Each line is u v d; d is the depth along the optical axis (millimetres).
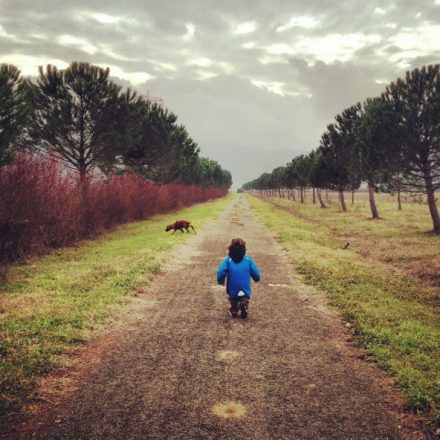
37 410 3801
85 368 4754
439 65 19297
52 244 14172
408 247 16172
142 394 4156
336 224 26859
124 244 15258
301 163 62531
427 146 19984
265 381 4535
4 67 12047
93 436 3404
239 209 44094
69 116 18219
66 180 14516
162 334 6008
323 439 3438
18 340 5371
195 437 3422
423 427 3641
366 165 21953
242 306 6805
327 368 4934
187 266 11523
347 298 8352
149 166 30438
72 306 7086
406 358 5172
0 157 11367
